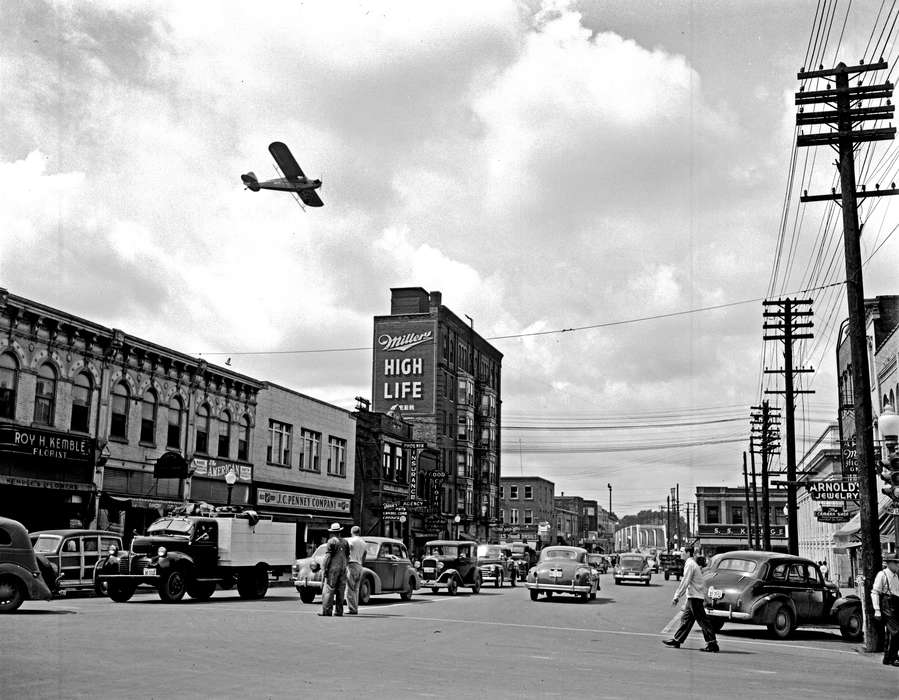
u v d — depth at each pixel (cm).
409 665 1209
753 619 2002
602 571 8556
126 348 3506
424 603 2764
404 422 6456
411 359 7244
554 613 2538
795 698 1052
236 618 1834
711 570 2130
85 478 3250
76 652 1186
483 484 7950
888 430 1830
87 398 3325
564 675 1178
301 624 1764
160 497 3678
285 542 2789
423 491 6706
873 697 1099
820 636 2125
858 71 1964
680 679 1188
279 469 4716
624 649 1585
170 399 3809
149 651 1232
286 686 973
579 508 15325
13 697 844
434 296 7306
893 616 1536
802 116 1978
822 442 6612
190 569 2377
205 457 3997
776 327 3869
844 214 1970
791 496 3762
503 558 4756
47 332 3123
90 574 2503
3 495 2945
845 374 4712
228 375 4181
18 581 1772
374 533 5794
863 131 1953
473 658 1334
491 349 8800
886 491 1823
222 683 977
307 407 5044
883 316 4181
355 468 5725
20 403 2997
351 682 1025
